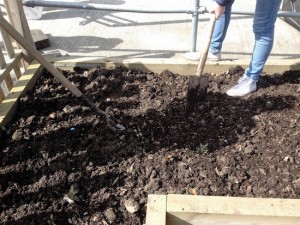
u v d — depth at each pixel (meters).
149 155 2.22
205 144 2.30
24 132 2.37
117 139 2.33
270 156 2.23
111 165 2.16
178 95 2.72
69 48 3.48
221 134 2.38
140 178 2.10
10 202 1.97
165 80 2.88
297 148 2.27
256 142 2.32
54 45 3.53
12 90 2.63
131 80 2.86
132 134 2.37
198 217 1.57
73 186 2.04
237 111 2.56
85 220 1.90
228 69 2.94
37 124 2.45
